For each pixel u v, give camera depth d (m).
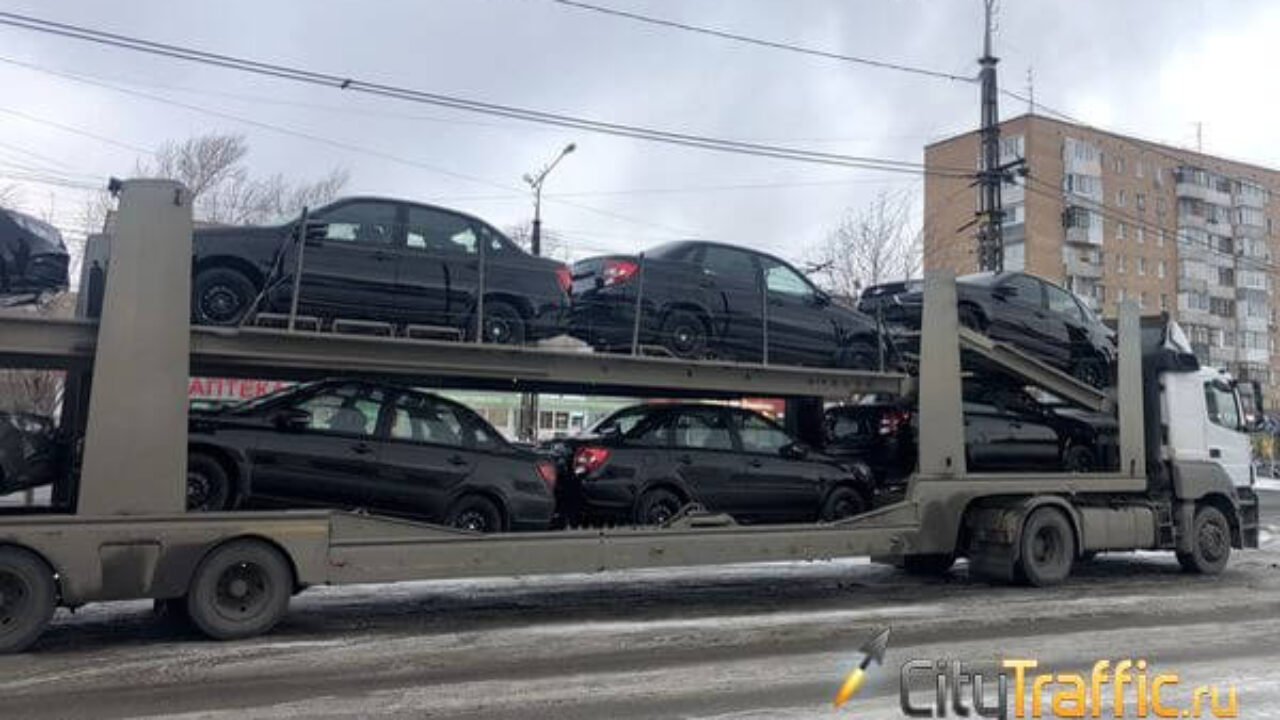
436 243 9.62
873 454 12.63
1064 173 65.62
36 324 7.83
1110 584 12.44
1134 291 69.25
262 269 8.89
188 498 8.41
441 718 6.01
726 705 6.39
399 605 10.02
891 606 10.41
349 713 6.07
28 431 8.53
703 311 10.88
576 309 10.62
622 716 6.11
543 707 6.29
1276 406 77.25
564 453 10.55
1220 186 75.25
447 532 8.71
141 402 7.77
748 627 9.06
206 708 6.14
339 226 9.17
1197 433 14.00
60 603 7.51
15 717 5.91
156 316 7.88
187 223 8.08
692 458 10.73
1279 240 78.69
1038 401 13.47
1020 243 64.00
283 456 8.70
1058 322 13.48
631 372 10.16
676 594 11.11
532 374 9.62
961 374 12.88
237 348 8.45
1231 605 10.71
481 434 9.77
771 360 11.27
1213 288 74.25
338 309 9.09
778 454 11.38
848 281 36.34
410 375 9.84
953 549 11.51
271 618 8.15
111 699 6.31
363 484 9.03
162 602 8.91
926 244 39.44
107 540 7.59
